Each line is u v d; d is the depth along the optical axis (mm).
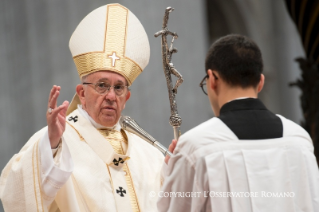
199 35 31516
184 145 8586
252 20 44844
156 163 12570
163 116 27844
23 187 10258
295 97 43094
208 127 8594
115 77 11594
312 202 8492
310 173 8586
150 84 27922
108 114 11617
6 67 27000
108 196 11180
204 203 8469
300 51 43719
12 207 10344
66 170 10141
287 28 44031
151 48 28172
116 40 11875
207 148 8383
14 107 26828
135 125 11453
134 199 11523
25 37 27172
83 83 11758
